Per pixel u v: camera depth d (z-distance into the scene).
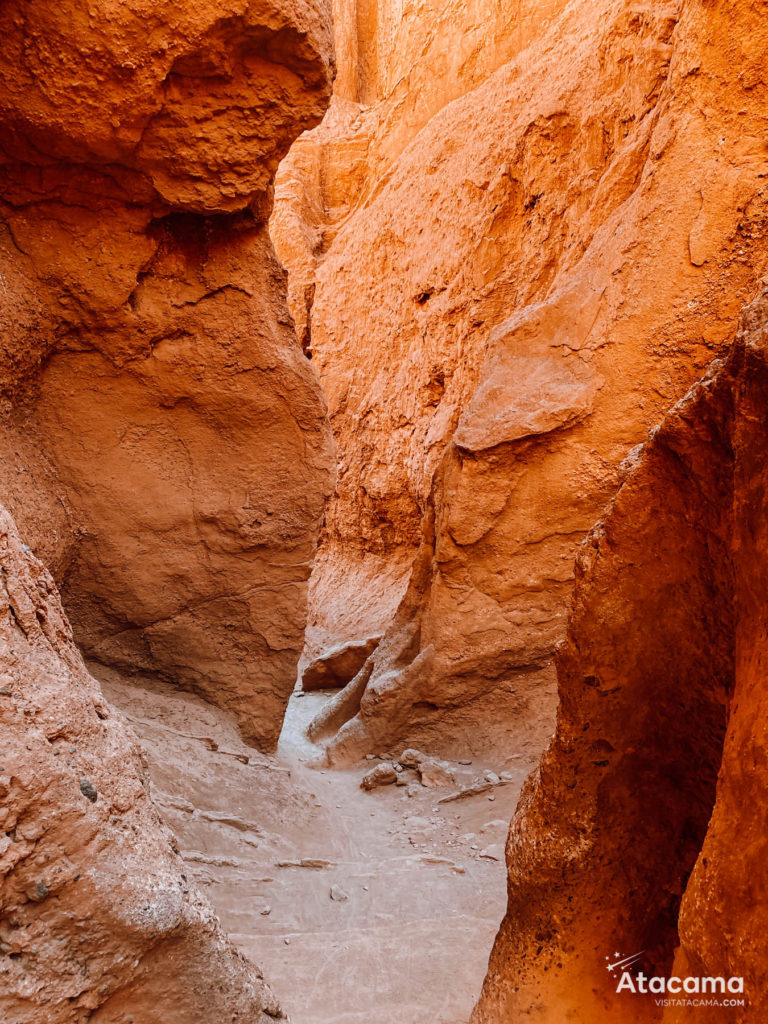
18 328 4.57
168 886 1.77
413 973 3.49
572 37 9.02
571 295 6.66
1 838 1.54
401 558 11.52
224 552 5.75
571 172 8.49
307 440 5.87
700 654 2.18
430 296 10.68
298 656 6.11
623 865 2.44
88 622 5.52
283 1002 3.22
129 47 4.02
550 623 6.52
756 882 1.53
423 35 12.11
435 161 10.77
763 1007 1.47
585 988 2.41
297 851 4.81
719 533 2.00
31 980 1.53
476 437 6.44
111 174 4.63
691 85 6.18
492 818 5.48
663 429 2.08
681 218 6.12
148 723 5.34
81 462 5.25
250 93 4.49
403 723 6.77
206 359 5.44
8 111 4.13
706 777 2.33
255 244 5.48
